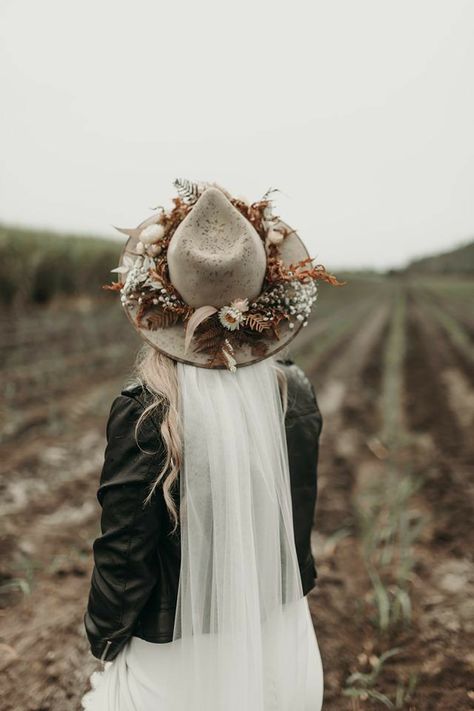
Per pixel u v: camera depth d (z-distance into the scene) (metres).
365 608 3.22
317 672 1.58
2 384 7.60
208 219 1.33
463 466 5.38
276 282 1.42
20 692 2.55
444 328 19.55
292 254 1.50
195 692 1.35
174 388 1.34
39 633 2.93
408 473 5.26
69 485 4.71
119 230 1.46
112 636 1.33
